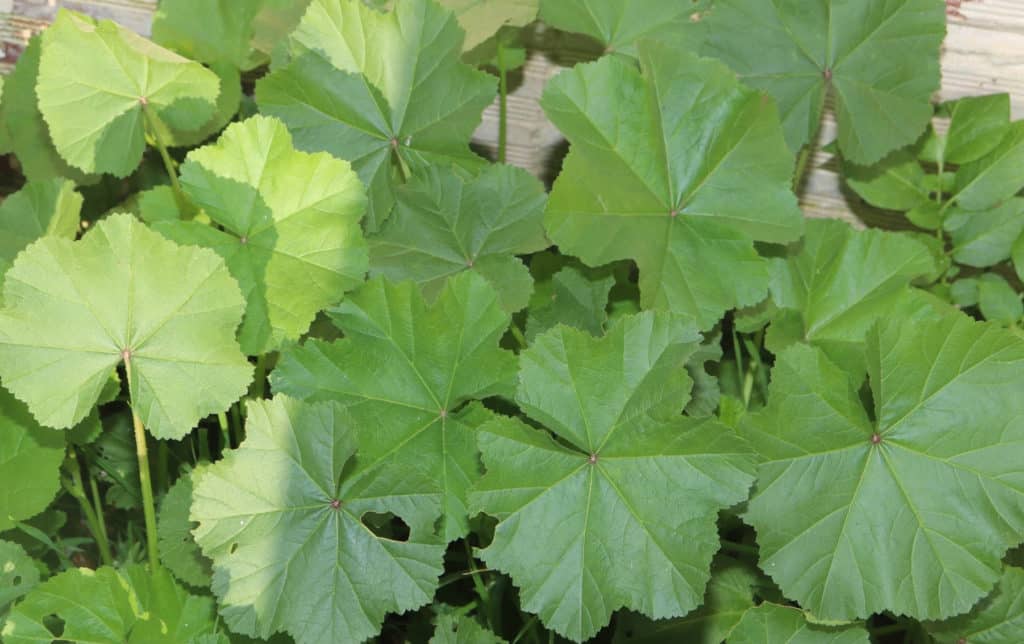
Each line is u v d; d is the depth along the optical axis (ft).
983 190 3.30
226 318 2.85
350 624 2.78
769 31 3.16
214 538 2.76
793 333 3.15
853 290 3.17
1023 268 3.27
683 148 3.01
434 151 3.14
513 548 2.79
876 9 3.13
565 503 2.81
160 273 2.83
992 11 3.25
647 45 3.01
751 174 3.01
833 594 2.87
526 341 3.15
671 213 3.01
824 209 3.54
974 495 2.86
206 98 3.11
